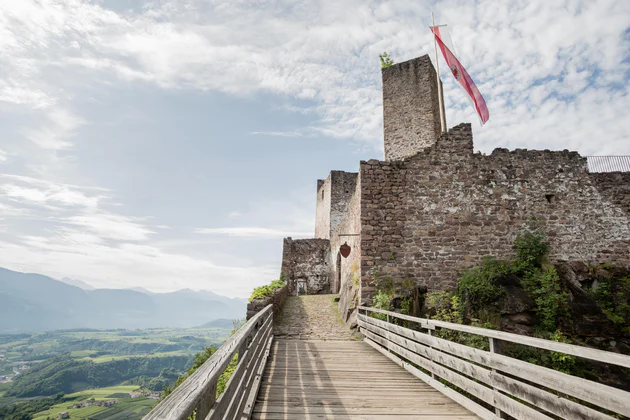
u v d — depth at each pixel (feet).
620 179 40.88
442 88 62.54
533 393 11.41
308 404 16.29
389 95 60.64
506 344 31.96
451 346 17.29
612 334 32.91
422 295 37.27
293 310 48.24
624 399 8.14
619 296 35.68
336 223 83.87
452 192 40.34
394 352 25.85
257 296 39.40
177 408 5.34
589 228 39.52
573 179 40.81
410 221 39.68
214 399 8.22
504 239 39.04
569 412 9.88
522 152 41.42
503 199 40.14
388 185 40.63
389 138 59.26
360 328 35.45
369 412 15.33
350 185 86.69
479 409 14.71
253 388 16.70
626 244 39.19
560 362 30.63
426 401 16.81
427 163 41.09
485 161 41.06
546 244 38.73
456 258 38.63
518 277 36.83
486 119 44.88
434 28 48.80
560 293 35.01
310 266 80.48
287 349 28.76
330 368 22.95
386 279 38.09
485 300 34.60
